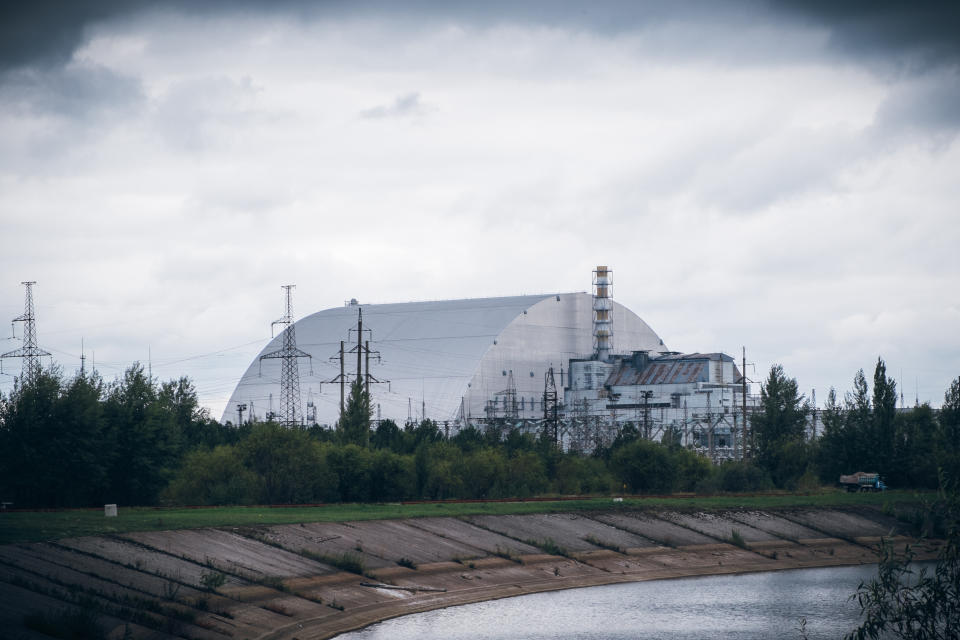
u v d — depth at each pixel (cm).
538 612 7181
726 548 10088
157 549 6662
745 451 15638
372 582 7275
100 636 4888
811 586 8556
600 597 7844
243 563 6856
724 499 12375
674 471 13600
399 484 11156
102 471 9606
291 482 10475
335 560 7400
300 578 6906
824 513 11881
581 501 11088
